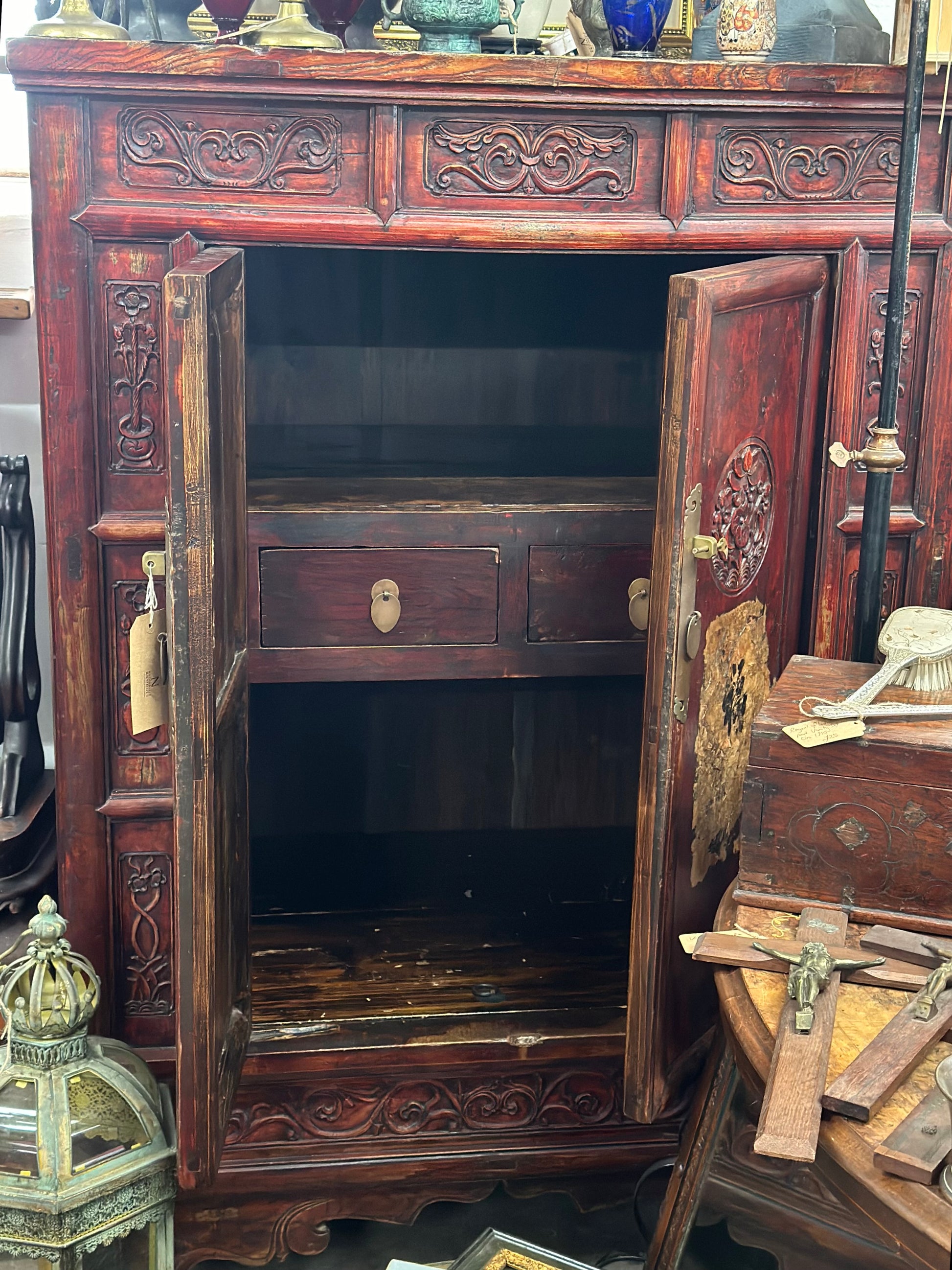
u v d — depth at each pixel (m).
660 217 2.10
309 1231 2.32
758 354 2.00
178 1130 1.82
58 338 2.01
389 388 2.86
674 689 1.85
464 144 2.03
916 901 1.70
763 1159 1.63
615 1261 2.29
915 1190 1.24
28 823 2.44
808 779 1.71
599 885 2.90
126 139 1.96
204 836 1.73
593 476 2.65
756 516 2.09
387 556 2.31
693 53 2.38
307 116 1.99
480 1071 2.32
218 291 1.71
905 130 1.88
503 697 3.10
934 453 2.29
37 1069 1.86
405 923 2.70
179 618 1.67
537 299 2.85
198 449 1.62
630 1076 1.96
